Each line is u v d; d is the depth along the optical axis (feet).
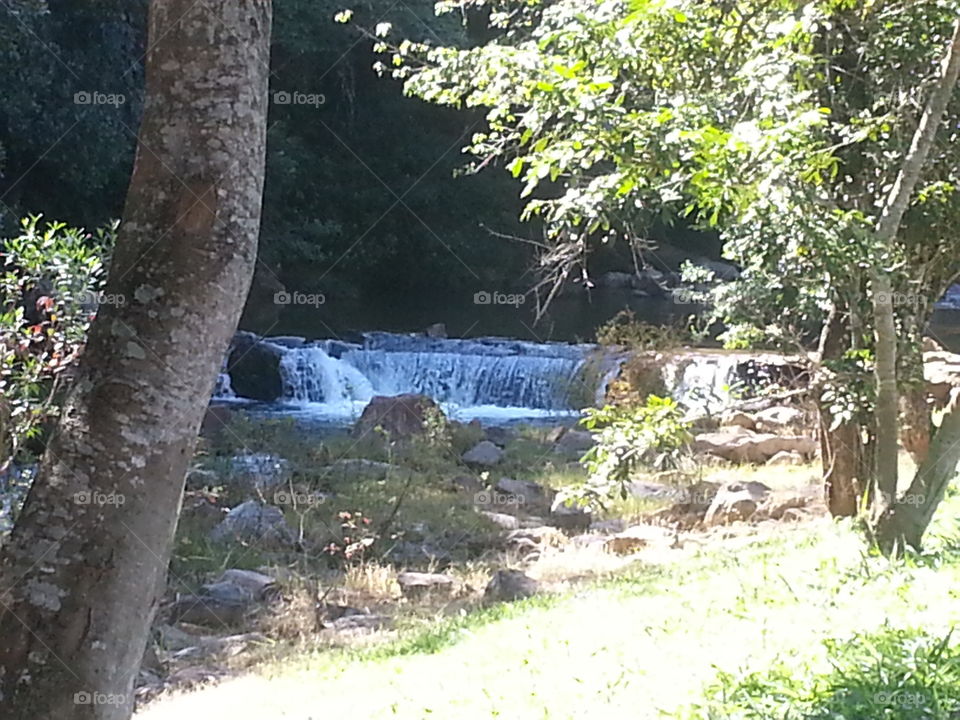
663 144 21.04
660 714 17.03
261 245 108.58
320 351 87.20
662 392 66.49
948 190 29.12
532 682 20.22
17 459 30.66
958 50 25.35
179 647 32.76
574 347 89.04
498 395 85.05
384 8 95.55
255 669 29.22
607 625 24.38
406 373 88.48
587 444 66.74
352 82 114.11
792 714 16.15
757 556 31.12
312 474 54.95
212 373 13.47
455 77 30.58
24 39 77.87
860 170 29.43
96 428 13.09
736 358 66.59
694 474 52.42
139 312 13.16
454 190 120.88
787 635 20.79
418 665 24.47
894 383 27.02
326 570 42.47
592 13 24.62
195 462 54.03
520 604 30.60
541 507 52.54
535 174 22.68
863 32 29.27
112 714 13.16
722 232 29.48
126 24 87.45
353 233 119.14
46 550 13.05
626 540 43.37
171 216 13.20
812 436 59.62
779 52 25.21
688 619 23.40
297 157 112.37
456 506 51.13
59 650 12.93
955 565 25.88
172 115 13.24
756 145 20.68
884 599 22.95
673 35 25.00
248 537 44.52
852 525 31.58
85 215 90.79
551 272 52.42
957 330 103.71
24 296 33.58
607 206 22.71
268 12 13.62
